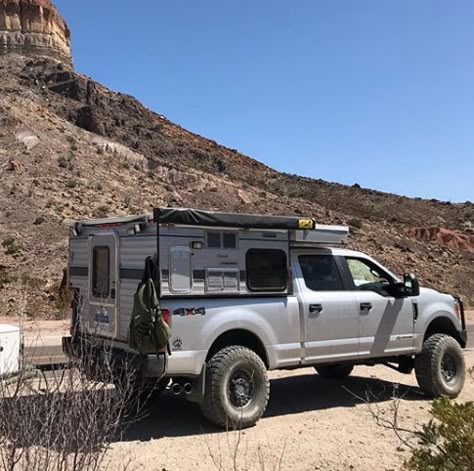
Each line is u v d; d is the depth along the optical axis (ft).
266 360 24.35
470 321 79.46
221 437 21.89
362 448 20.74
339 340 26.32
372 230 188.03
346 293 27.04
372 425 23.79
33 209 139.64
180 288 22.26
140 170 211.41
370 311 27.43
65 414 13.17
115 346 23.57
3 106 212.84
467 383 32.09
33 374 21.31
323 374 33.81
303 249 26.50
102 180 181.27
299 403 27.78
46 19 409.90
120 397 18.33
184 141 307.17
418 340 28.91
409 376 34.40
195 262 22.80
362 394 29.71
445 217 250.98
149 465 18.66
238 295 23.80
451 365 29.71
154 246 22.11
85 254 26.02
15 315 69.51
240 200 208.95
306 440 21.65
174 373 21.84
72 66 408.87
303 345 25.23
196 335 22.39
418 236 199.41
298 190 265.54
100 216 149.59
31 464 13.26
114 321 23.70
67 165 180.75
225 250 23.62
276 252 25.13
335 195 262.67
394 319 28.17
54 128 218.79
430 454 13.32
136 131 291.58
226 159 303.68
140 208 167.94
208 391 22.45
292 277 25.57
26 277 89.35
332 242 26.99
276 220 24.73
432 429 13.89
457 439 12.79
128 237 23.44
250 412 23.16
